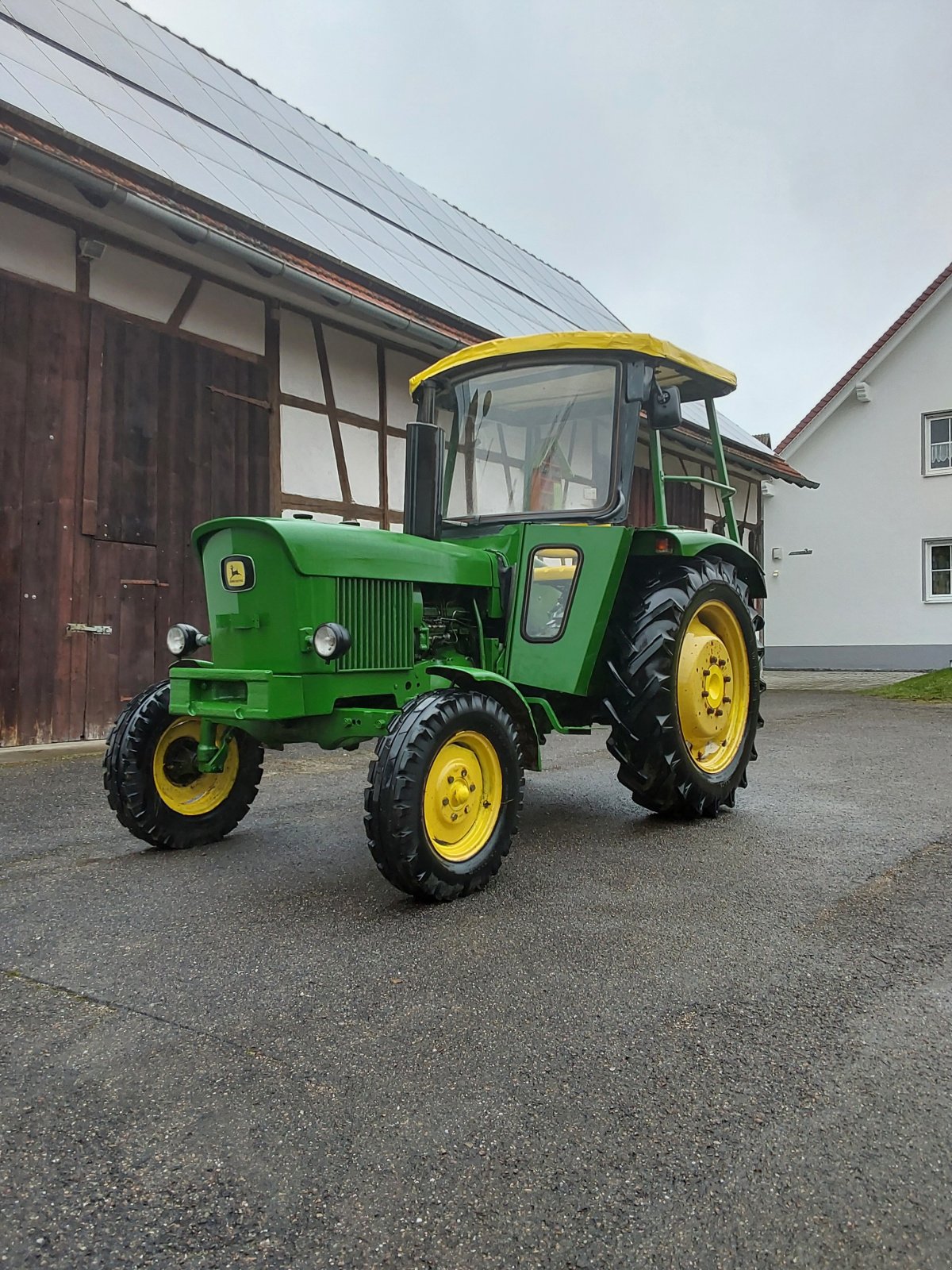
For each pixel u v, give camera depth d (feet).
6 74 21.31
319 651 9.18
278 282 23.03
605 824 12.85
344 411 26.78
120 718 11.24
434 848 9.05
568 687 11.50
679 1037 6.15
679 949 7.82
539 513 12.42
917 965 7.44
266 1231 4.21
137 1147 4.89
